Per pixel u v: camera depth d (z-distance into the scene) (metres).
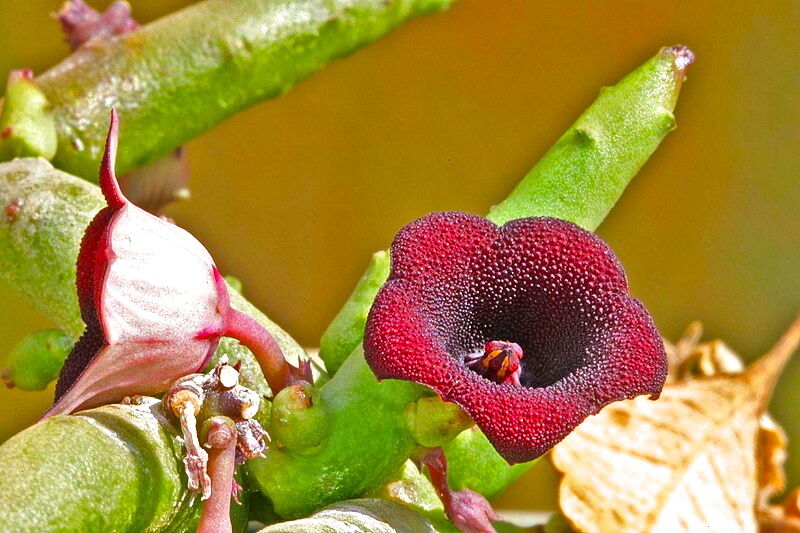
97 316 0.36
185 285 0.37
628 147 0.40
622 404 0.42
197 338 0.37
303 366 0.38
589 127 0.39
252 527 0.40
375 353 0.36
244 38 0.44
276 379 0.38
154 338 0.36
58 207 0.41
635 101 0.40
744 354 0.97
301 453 0.38
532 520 0.44
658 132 0.40
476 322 0.37
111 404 0.37
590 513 0.41
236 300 0.40
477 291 0.37
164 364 0.37
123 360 0.36
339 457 0.38
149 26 0.45
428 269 0.37
